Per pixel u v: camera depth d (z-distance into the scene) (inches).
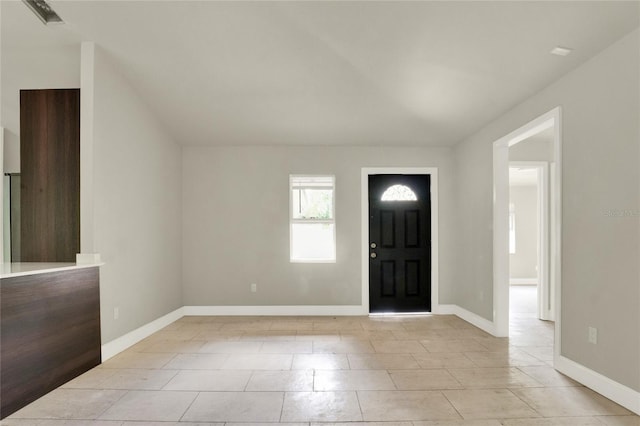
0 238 180.2
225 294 201.3
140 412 91.4
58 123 129.5
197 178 202.5
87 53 124.8
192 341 151.7
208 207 202.4
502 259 157.3
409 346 144.5
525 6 95.0
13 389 91.7
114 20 114.9
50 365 103.4
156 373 116.6
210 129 184.1
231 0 105.4
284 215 202.7
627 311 93.0
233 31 118.5
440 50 120.0
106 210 131.7
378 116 170.7
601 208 101.1
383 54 125.5
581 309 108.2
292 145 202.1
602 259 100.6
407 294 203.6
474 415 89.9
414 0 99.6
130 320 147.0
